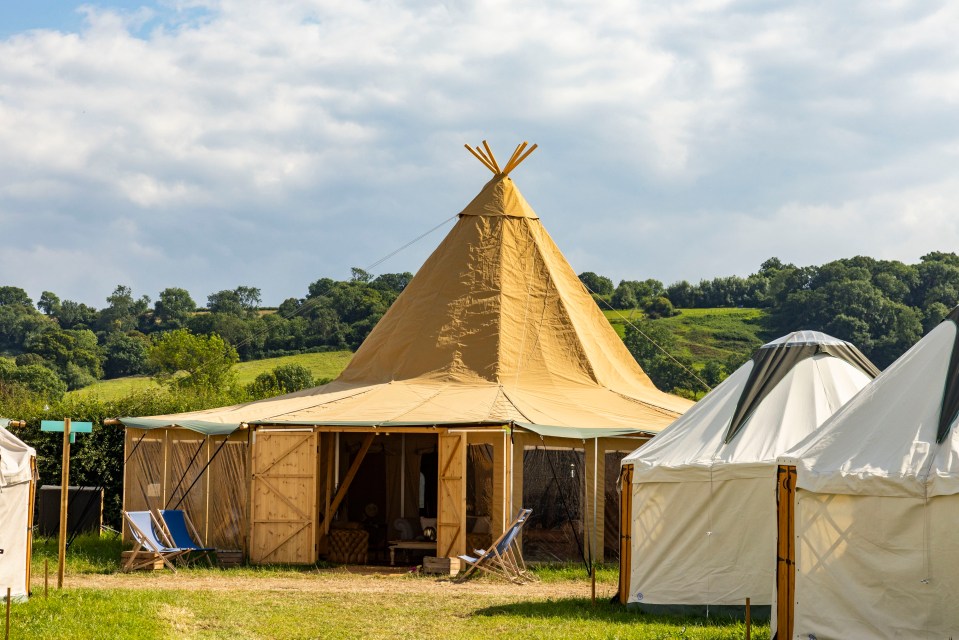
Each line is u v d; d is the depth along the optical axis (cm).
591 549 1906
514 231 2462
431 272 2423
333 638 1225
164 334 6462
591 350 2358
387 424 1931
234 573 1839
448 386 2206
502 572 1811
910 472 1060
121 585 1650
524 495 1977
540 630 1269
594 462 1967
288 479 1959
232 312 10862
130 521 1848
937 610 1032
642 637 1220
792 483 1151
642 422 2067
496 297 2339
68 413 2628
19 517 1395
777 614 1161
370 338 2419
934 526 1042
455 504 1895
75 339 8825
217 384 6297
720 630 1274
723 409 1515
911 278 8550
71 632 1187
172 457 2136
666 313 10094
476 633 1254
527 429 1906
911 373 1176
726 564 1404
